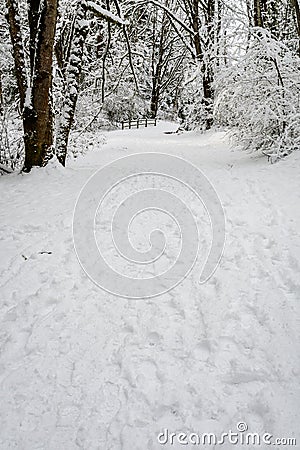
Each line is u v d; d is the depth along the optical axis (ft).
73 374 8.87
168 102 136.77
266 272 12.39
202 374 8.59
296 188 19.83
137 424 7.55
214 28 55.21
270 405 7.72
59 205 19.70
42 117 27.12
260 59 29.22
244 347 9.29
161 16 102.78
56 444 7.29
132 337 9.95
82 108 59.21
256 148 30.91
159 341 9.74
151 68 108.88
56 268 13.46
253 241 14.66
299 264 12.55
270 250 13.83
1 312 11.26
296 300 10.87
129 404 8.00
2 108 43.39
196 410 7.77
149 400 8.05
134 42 58.13
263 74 28.37
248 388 8.13
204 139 51.65
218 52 36.42
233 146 33.01
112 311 11.08
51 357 9.43
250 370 8.59
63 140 31.27
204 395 8.06
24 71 29.86
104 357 9.34
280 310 10.46
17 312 11.19
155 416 7.70
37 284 12.56
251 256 13.56
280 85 28.22
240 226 16.21
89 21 30.96
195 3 61.52
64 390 8.45
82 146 46.83
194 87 57.26
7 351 9.68
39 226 17.02
